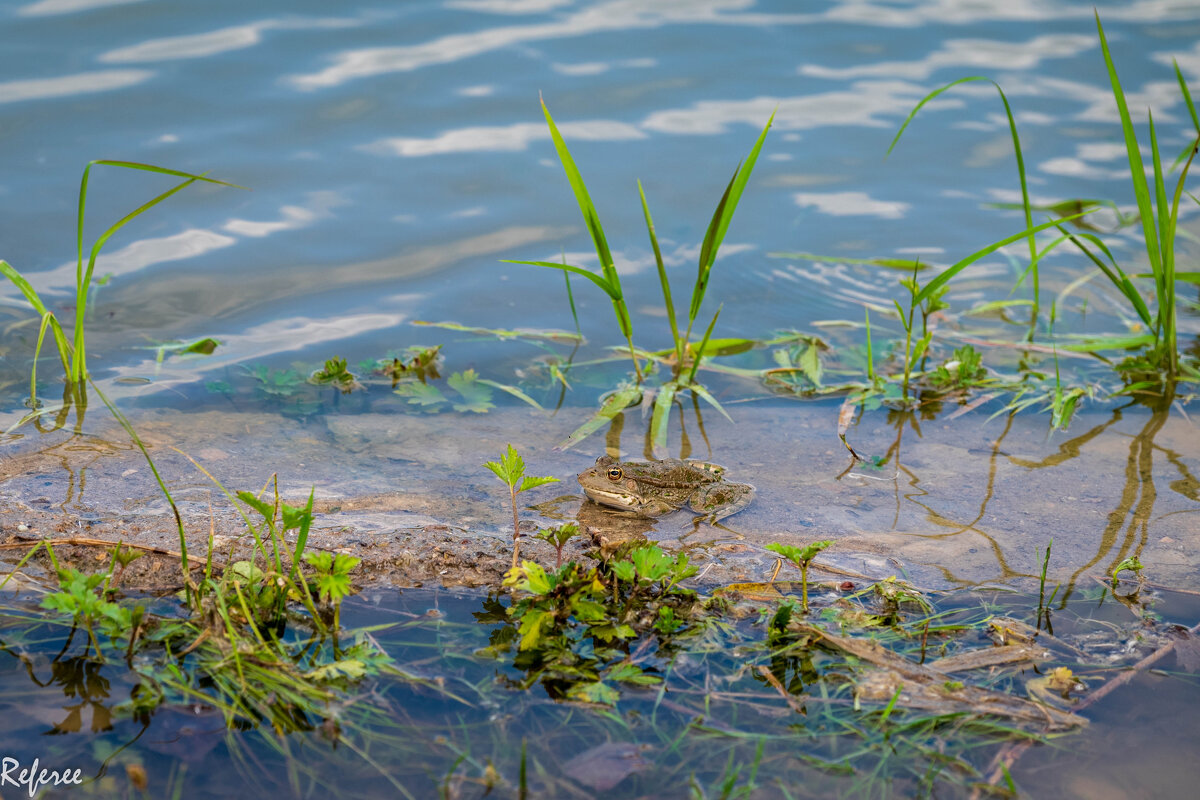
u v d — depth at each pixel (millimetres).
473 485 2102
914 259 2311
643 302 2285
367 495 2086
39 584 2012
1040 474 2121
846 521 2080
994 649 1993
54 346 2201
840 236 2336
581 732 1954
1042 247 2348
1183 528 2072
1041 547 2061
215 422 2145
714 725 1959
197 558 2025
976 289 2332
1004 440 2158
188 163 2328
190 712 1954
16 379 2168
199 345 2207
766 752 1948
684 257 2316
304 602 2010
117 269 2254
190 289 2250
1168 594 2029
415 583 2027
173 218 2295
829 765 1944
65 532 2037
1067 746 1953
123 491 2074
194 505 2066
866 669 1984
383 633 1997
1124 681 1980
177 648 1980
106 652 1977
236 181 2326
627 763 1942
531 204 2338
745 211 2355
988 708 1967
